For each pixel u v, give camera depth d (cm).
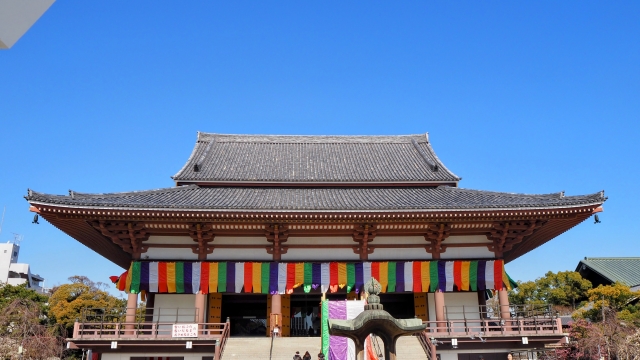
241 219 2641
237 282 2705
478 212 2623
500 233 2814
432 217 2667
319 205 2758
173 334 2414
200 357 2475
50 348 3256
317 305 3005
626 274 5688
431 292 2852
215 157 3991
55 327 4956
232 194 3172
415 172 3694
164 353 2481
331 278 2738
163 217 2583
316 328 2956
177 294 2845
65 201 2436
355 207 2609
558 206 2573
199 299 2694
